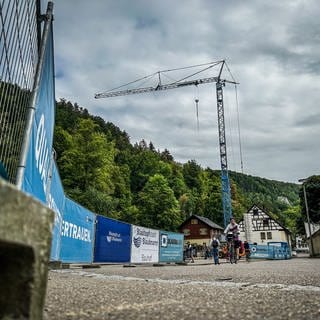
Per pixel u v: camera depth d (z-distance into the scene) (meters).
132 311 2.64
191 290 4.26
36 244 1.58
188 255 30.59
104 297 3.48
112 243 14.52
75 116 123.88
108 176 67.69
